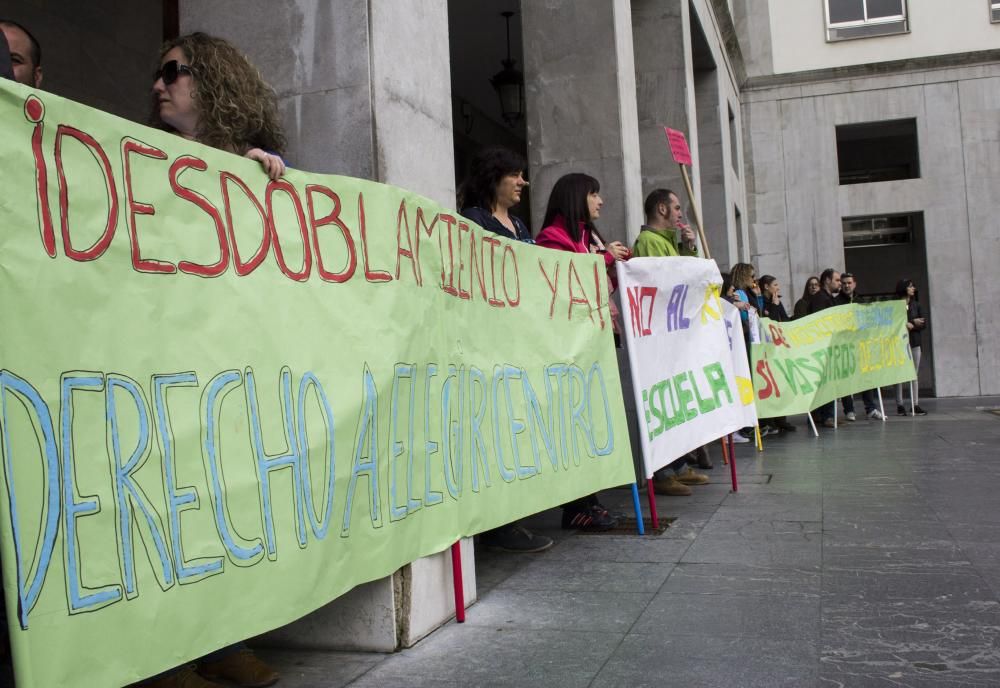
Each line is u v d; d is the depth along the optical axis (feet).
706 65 42.34
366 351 8.52
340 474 7.96
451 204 11.37
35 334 5.20
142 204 6.12
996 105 54.19
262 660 9.06
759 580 11.23
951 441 26.48
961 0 55.36
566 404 12.93
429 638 9.55
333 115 9.68
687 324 17.01
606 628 9.56
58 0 15.94
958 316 54.19
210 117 7.93
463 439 10.36
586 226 15.60
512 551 13.57
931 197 54.90
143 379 5.96
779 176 57.11
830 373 31.94
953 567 11.48
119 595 5.61
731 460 18.43
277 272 7.44
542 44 22.39
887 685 7.57
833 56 56.90
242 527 6.73
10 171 5.16
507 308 11.78
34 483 5.10
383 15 9.84
